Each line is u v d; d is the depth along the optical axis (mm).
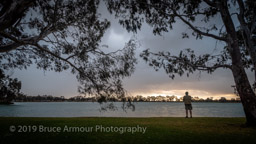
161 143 5426
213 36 10117
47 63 11008
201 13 10773
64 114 34312
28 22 9664
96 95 9586
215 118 12898
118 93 9414
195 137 6258
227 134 6777
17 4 4766
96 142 5613
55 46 9445
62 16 8523
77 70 9281
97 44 10023
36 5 7570
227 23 9641
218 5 9656
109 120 11547
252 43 9461
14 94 12680
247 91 8945
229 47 9625
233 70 9461
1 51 6820
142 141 5707
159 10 10070
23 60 11133
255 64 9211
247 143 5395
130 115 29859
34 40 7395
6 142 5609
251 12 10633
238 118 12805
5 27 4883
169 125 9242
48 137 6379
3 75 11859
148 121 11016
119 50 9703
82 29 9633
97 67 9844
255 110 8742
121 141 5723
